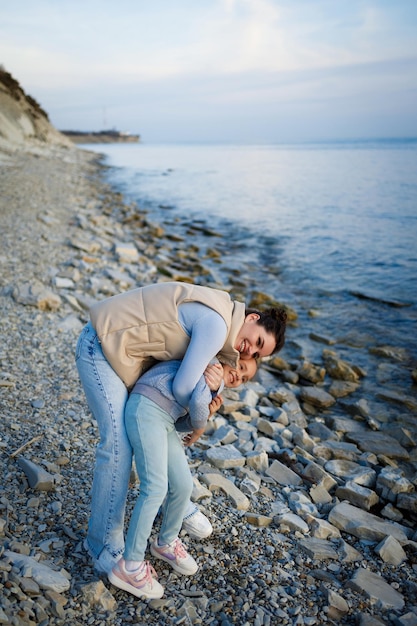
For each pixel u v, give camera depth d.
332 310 7.88
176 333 2.31
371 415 4.92
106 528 2.39
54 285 6.80
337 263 10.79
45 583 2.20
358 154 70.06
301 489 3.49
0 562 2.24
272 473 3.61
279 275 9.87
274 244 12.78
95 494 2.37
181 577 2.55
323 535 3.01
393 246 12.36
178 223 15.73
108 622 2.19
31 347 4.87
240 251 11.99
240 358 2.51
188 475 2.46
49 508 2.79
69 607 2.20
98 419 2.37
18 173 19.23
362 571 2.70
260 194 23.86
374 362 6.09
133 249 9.92
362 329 7.10
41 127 41.84
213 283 8.77
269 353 2.53
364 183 28.11
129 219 14.67
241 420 4.43
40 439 3.39
